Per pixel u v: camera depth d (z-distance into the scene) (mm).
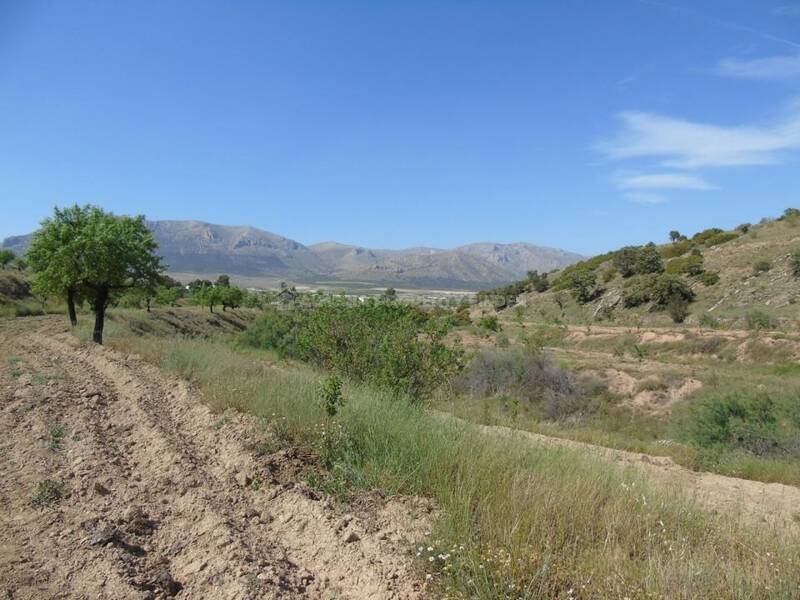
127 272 22312
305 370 14016
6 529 5152
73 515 5484
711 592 3799
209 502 5754
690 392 24531
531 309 72750
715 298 54188
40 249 22375
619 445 12578
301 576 4340
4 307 45031
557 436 12883
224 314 60625
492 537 4523
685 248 71500
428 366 11914
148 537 5105
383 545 4684
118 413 9742
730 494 8180
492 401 19391
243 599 3891
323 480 6234
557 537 4500
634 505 5441
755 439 13898
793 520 6645
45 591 4062
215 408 9258
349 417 7555
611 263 76250
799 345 34125
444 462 6062
